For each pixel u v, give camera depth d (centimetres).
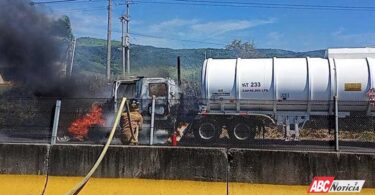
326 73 1642
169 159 781
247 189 753
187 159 776
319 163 742
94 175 798
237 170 760
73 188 768
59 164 813
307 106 1636
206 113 1597
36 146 826
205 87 1702
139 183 784
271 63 1697
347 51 1686
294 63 1681
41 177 816
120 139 925
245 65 1706
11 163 830
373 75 1614
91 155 805
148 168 785
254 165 756
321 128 1361
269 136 1583
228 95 1684
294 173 745
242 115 1633
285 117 1644
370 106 1578
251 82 1677
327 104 1614
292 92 1650
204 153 772
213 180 764
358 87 1619
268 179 751
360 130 1253
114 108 1151
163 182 779
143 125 1026
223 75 1695
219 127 1623
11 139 967
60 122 977
